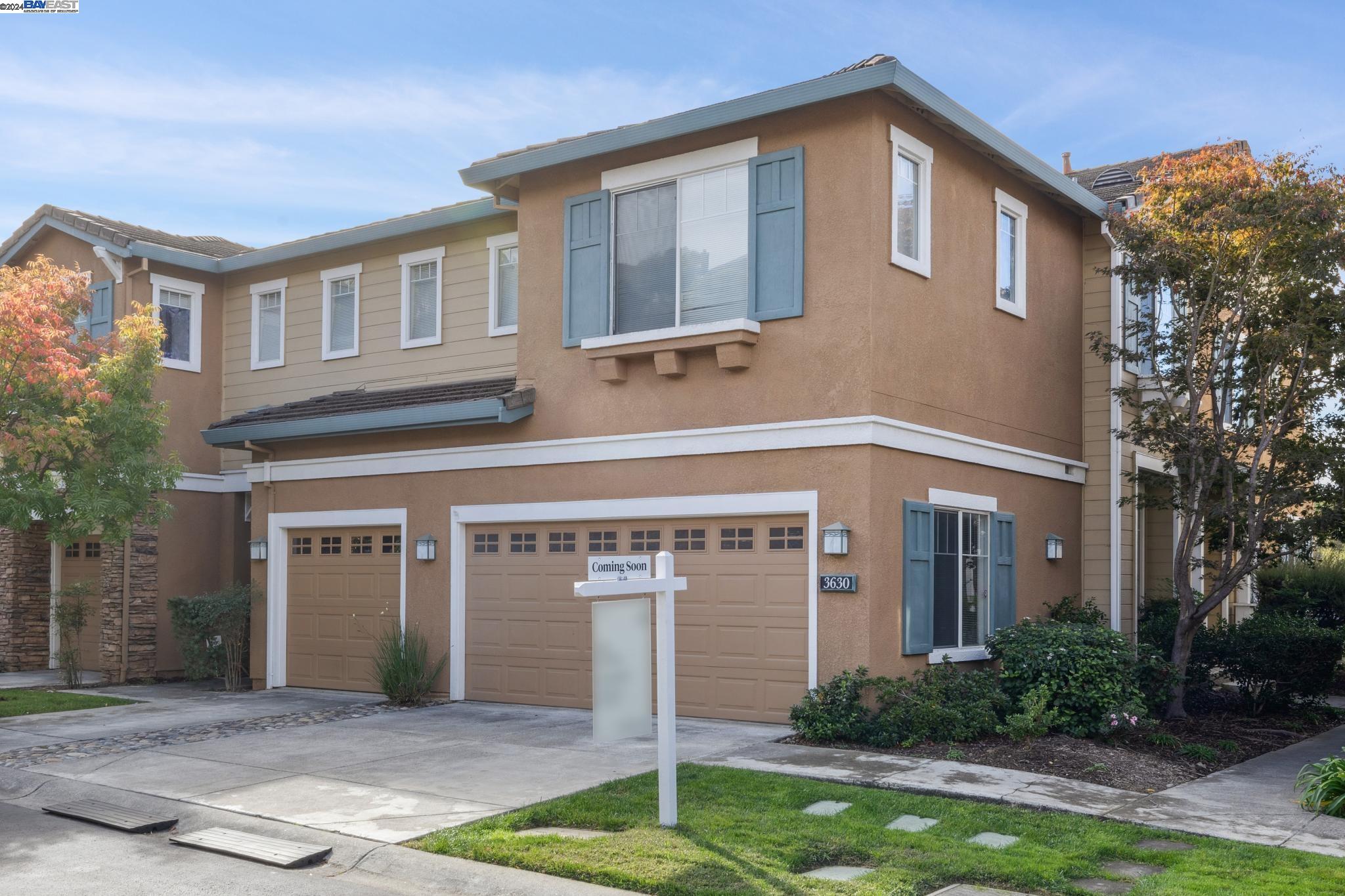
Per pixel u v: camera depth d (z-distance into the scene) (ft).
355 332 58.39
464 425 47.60
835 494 38.32
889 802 27.71
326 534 53.42
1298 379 41.78
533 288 46.65
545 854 23.62
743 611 40.45
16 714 45.32
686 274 42.45
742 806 27.32
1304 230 40.24
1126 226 43.68
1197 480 43.32
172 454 51.16
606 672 25.18
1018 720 35.06
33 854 25.58
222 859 25.18
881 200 38.73
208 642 55.52
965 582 43.60
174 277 61.77
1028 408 48.11
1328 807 27.94
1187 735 39.40
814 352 39.11
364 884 23.35
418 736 38.58
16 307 43.60
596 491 44.09
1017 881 22.11
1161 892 21.20
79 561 65.00
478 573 47.85
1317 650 44.42
